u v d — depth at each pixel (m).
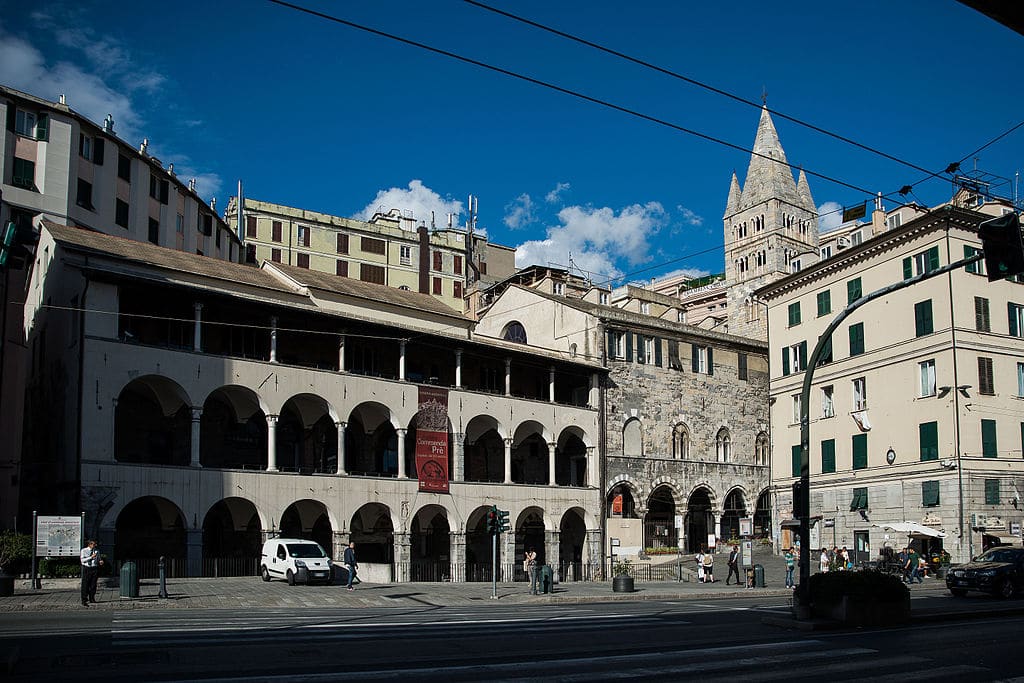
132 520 46.28
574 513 65.25
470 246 106.56
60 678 15.25
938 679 16.55
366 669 16.52
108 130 61.69
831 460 62.66
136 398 46.81
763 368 76.06
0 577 32.78
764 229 120.62
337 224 92.94
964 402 53.47
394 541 51.41
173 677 15.34
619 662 17.89
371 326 51.44
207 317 48.22
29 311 55.06
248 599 33.59
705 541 70.62
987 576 36.66
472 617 28.16
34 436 49.25
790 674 16.81
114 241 48.50
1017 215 20.69
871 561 56.31
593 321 65.94
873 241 59.56
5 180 52.59
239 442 50.34
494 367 62.44
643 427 67.00
